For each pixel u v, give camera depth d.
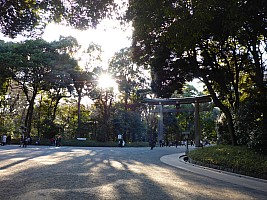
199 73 18.97
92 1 8.46
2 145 36.06
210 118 58.00
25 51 38.16
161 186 8.28
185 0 10.09
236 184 9.98
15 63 36.25
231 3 9.56
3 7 8.09
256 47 17.06
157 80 19.38
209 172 13.66
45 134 42.72
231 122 19.28
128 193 6.97
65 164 13.43
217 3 9.70
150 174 11.16
